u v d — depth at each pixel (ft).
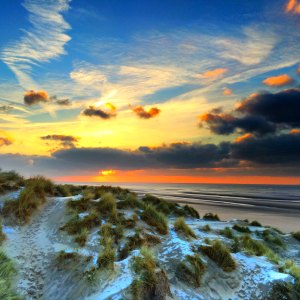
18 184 55.16
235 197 317.22
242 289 30.35
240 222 87.51
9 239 36.96
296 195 419.33
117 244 36.40
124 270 28.68
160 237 40.24
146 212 46.83
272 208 188.96
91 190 65.87
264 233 67.51
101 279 27.58
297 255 56.08
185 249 35.06
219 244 35.65
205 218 88.58
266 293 29.22
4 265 28.40
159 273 27.94
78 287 27.45
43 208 47.73
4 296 23.65
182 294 28.37
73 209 45.27
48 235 39.37
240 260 34.94
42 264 32.32
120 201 52.19
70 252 32.63
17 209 43.45
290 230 101.45
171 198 244.63
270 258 38.29
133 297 25.12
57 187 60.13
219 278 31.22
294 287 29.25
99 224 41.04
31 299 26.84
